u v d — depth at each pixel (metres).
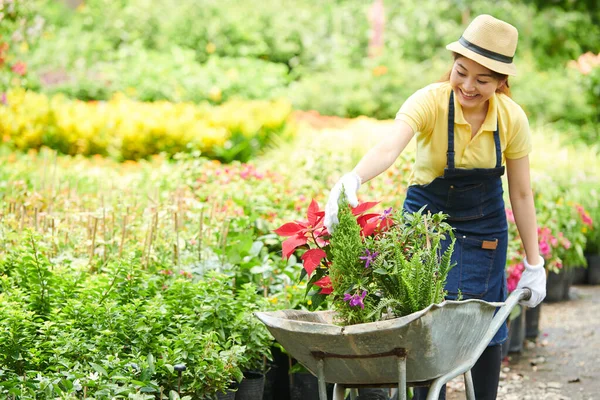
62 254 4.76
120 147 10.90
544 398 5.43
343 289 3.08
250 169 7.05
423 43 17.17
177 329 3.93
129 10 17.25
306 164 7.38
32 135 10.75
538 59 17.73
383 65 15.53
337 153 7.75
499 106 3.83
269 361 4.76
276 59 17.39
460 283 3.85
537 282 3.84
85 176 7.76
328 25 17.97
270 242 5.28
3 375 3.51
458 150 3.83
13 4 9.30
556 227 7.23
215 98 13.73
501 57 3.55
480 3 18.20
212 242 5.33
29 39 10.20
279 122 11.60
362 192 6.80
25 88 12.34
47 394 3.26
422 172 3.96
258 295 4.64
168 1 17.67
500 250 3.97
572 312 7.89
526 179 3.95
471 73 3.59
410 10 17.91
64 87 13.15
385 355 2.95
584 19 18.52
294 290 4.64
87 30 16.94
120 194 5.83
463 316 3.04
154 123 10.90
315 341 3.01
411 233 3.18
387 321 2.88
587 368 6.09
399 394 2.94
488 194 3.90
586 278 9.38
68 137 10.84
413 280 3.03
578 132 14.67
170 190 6.60
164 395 3.65
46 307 4.00
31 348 3.58
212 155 11.16
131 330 3.79
